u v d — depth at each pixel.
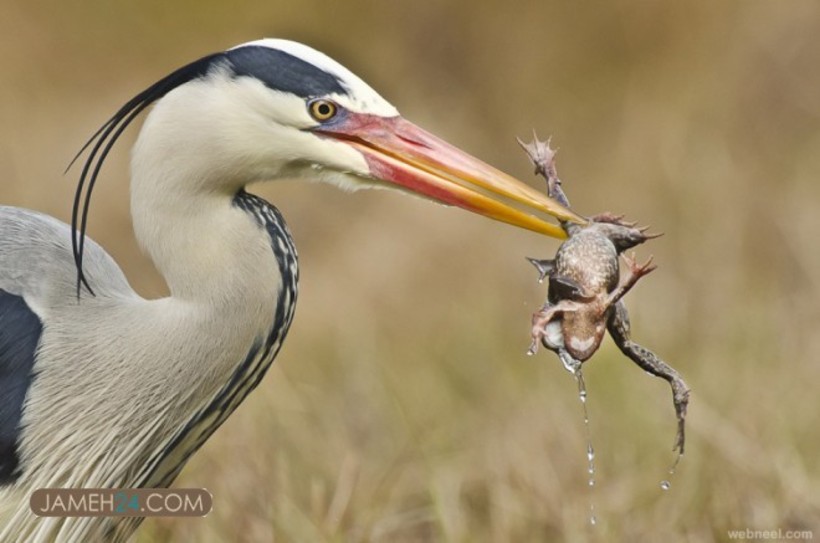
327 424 10.75
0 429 7.06
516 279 14.46
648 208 15.45
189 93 7.11
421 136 7.25
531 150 7.26
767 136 16.47
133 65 17.41
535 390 11.12
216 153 7.07
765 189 15.43
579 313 6.43
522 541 9.01
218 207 7.14
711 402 10.62
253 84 7.09
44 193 16.00
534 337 6.40
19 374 7.12
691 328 12.59
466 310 13.38
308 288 14.96
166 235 7.12
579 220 7.06
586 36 17.38
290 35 17.55
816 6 16.89
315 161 7.23
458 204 7.20
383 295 14.63
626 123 16.66
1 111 16.70
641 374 10.95
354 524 8.80
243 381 7.29
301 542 8.58
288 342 13.36
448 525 8.84
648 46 17.16
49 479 7.13
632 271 6.36
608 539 8.84
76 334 7.18
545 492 9.28
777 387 10.95
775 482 9.30
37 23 17.27
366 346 12.66
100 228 15.58
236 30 17.56
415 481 9.76
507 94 17.41
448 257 15.04
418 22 17.53
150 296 14.25
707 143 16.12
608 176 16.25
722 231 14.74
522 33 17.52
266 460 9.58
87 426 7.13
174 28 17.55
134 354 7.14
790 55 16.78
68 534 7.19
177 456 7.41
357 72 17.47
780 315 12.75
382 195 15.88
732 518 9.02
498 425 10.63
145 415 7.17
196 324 7.11
